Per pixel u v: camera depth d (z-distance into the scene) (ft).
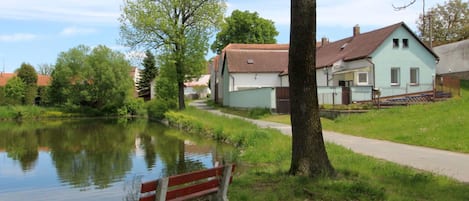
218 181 27.37
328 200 26.81
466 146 49.14
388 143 56.39
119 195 42.34
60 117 212.43
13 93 227.61
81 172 56.39
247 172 39.50
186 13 151.02
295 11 31.86
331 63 131.75
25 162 67.00
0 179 52.85
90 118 207.41
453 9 191.42
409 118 72.23
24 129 141.38
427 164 40.57
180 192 24.66
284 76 162.81
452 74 166.91
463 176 34.96
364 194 27.61
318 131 32.71
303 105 32.50
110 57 224.33
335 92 114.52
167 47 144.56
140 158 67.00
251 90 134.72
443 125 60.29
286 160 46.85
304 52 31.99
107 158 68.74
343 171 34.40
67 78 220.02
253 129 73.00
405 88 126.62
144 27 145.18
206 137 91.30
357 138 62.64
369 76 124.06
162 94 173.99
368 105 95.86
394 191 28.94
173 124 132.26
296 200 27.04
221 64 188.24
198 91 300.61
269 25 257.34
